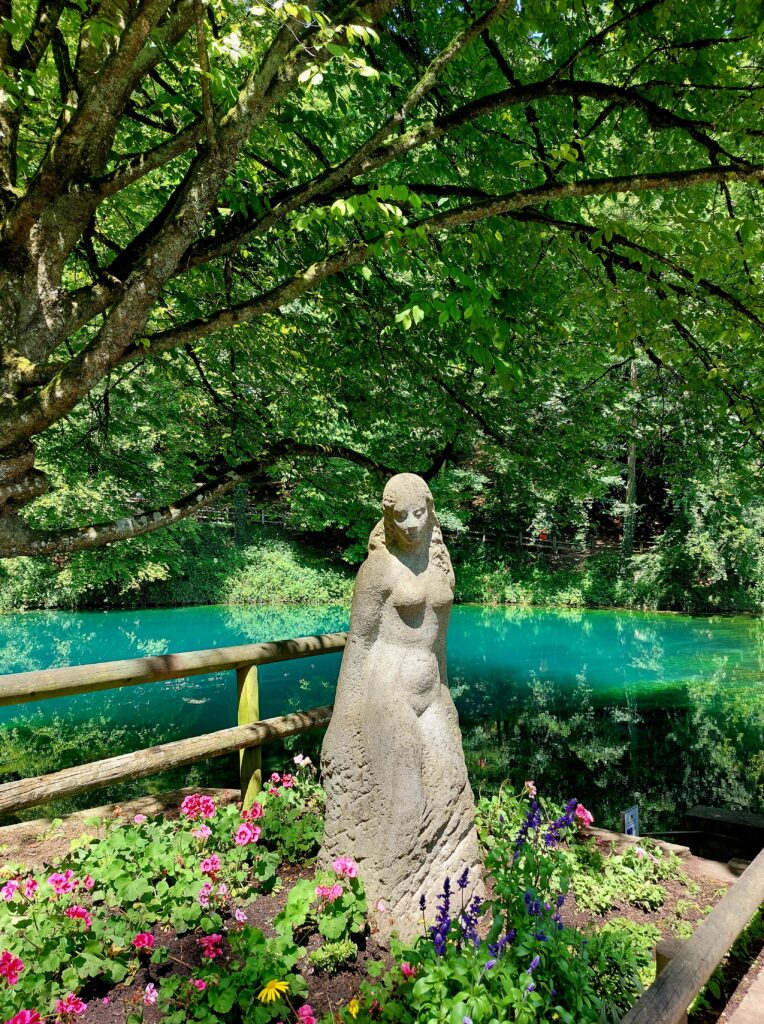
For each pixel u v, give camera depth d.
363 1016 2.27
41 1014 2.31
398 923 2.98
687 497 21.95
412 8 4.54
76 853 3.28
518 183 4.65
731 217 4.35
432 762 3.19
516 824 4.00
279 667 13.89
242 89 2.69
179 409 6.76
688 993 1.92
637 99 3.61
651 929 3.42
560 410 7.12
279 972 2.54
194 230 2.69
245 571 23.89
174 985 2.54
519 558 27.50
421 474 6.78
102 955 2.64
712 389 5.46
